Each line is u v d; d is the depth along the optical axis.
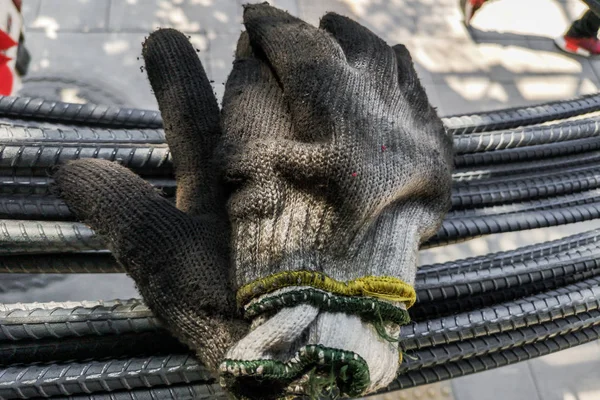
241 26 1.41
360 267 0.45
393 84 0.50
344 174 0.44
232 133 0.48
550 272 0.59
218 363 0.45
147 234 0.46
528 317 0.56
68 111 0.64
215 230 0.47
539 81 1.50
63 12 1.35
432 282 0.56
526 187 0.63
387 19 1.52
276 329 0.43
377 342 0.44
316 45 0.48
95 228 0.47
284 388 0.43
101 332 0.51
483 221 0.61
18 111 0.63
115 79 1.30
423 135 0.50
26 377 0.50
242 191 0.46
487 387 1.14
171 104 0.51
